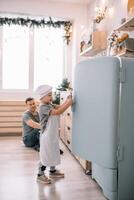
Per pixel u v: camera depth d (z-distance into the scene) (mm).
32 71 5113
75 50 4742
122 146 1888
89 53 3961
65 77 5066
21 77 5121
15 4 4520
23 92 5047
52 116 2488
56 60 5242
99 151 1912
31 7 4586
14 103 4805
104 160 1895
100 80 1880
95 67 1900
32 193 2154
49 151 2459
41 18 4895
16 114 4789
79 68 2039
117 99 1848
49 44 5176
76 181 2439
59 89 4625
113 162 1878
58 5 4699
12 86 5090
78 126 2078
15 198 2057
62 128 4219
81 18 4781
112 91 1840
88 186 2318
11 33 5016
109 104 1849
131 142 1906
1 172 2674
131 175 1932
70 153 3502
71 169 2801
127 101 1880
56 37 5184
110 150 1866
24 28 5031
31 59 5090
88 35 3736
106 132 1872
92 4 4480
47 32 5141
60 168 2830
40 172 2467
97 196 2105
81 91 2021
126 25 2600
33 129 3713
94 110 1925
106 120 1868
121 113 1869
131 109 1893
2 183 2371
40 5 4625
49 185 2334
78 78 2059
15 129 4785
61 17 4734
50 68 5227
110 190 1940
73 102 2146
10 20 4777
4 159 3158
